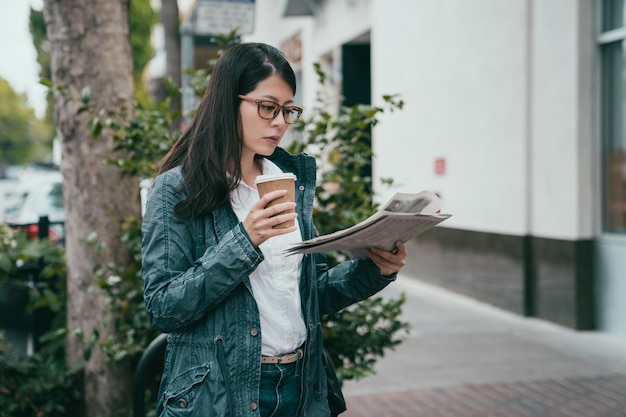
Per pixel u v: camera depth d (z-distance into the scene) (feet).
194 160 6.25
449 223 31.12
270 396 6.31
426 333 23.57
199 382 6.05
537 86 24.58
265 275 6.33
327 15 43.83
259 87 6.26
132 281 11.14
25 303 14.49
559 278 23.88
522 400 16.67
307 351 6.48
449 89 30.45
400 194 6.20
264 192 5.81
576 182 22.84
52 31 11.75
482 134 27.99
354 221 11.10
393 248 6.66
